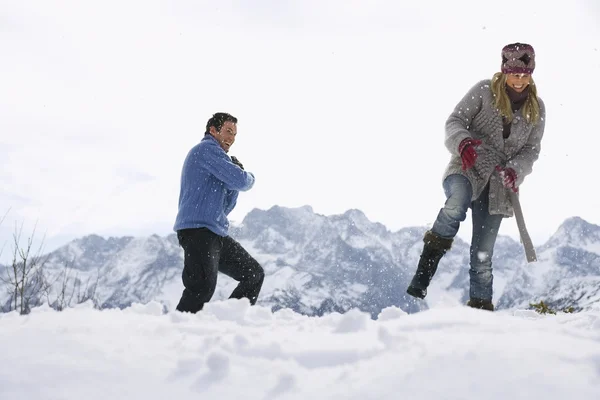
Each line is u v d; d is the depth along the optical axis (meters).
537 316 3.30
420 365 1.21
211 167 4.15
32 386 1.21
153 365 1.34
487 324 1.71
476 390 1.10
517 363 1.18
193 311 4.10
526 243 3.71
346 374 1.25
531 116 3.79
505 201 3.77
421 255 3.68
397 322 1.82
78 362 1.33
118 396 1.19
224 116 4.36
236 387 1.22
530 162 3.79
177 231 4.20
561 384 1.11
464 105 3.83
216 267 4.18
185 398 1.18
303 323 2.39
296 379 1.23
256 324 2.42
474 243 3.86
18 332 1.60
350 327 1.80
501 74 3.78
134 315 2.31
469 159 3.58
